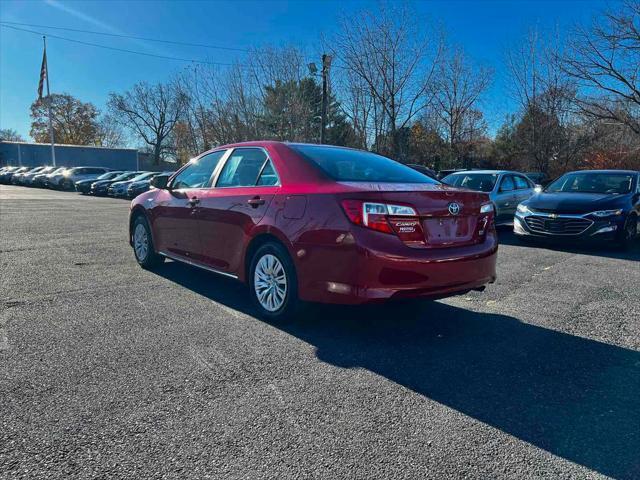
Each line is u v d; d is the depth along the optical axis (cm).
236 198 444
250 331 389
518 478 209
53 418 250
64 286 522
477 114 3244
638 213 855
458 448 231
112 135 8150
